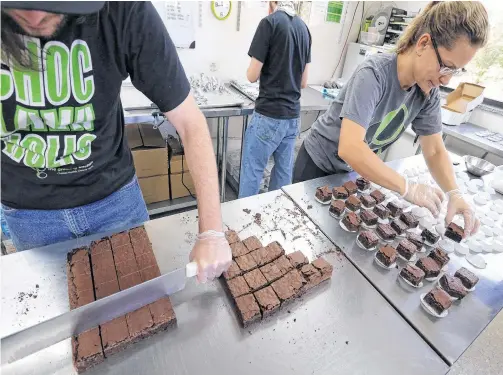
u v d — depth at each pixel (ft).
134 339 1.94
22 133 2.14
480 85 7.21
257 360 1.96
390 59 3.15
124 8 1.95
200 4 6.96
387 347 2.12
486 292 2.60
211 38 7.47
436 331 2.24
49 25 1.69
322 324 2.23
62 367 1.80
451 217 3.30
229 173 8.50
